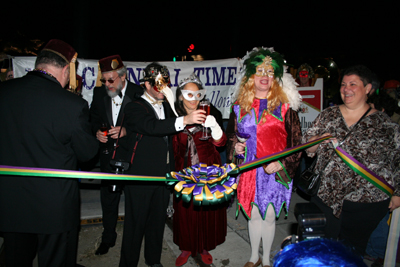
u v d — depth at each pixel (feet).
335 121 7.23
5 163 5.79
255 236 8.72
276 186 8.45
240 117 8.86
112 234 10.19
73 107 6.03
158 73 7.80
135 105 7.91
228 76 16.65
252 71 8.44
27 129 5.80
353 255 3.15
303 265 3.04
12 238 6.23
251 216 8.67
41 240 6.14
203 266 9.20
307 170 7.66
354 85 6.86
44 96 5.90
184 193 5.03
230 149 9.02
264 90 8.51
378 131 6.77
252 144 8.55
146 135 7.74
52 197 5.98
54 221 6.01
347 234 7.33
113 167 7.77
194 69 16.52
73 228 6.42
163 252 10.11
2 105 5.82
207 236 9.02
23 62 14.26
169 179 5.29
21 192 5.87
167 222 12.34
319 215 4.57
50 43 6.40
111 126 9.77
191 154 8.70
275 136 8.38
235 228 11.79
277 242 10.61
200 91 8.11
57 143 6.01
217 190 5.08
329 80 23.08
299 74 17.12
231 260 9.52
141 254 10.00
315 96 15.97
